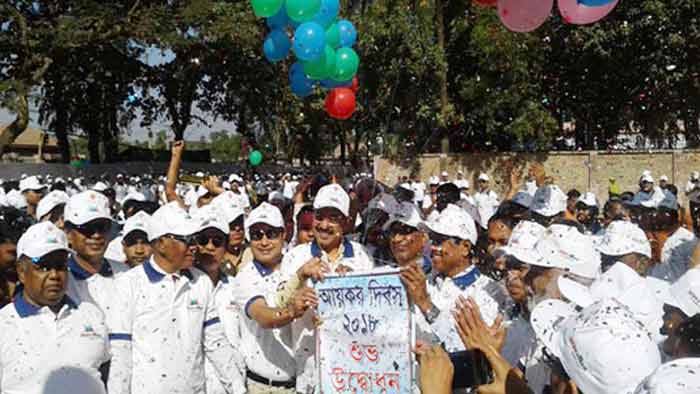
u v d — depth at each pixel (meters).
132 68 35.91
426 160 27.31
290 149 40.62
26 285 3.92
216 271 5.34
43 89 36.41
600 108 30.17
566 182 26.02
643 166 25.16
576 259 3.91
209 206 5.39
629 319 2.62
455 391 4.09
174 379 4.57
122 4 29.86
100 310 4.21
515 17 5.42
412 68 25.48
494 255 5.30
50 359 3.87
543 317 3.40
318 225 4.99
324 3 6.54
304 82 7.48
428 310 4.30
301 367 4.87
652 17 25.70
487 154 26.69
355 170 31.42
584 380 2.58
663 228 6.84
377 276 4.29
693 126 29.56
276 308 4.61
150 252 5.53
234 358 4.92
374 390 4.25
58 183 11.02
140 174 32.62
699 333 2.81
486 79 26.25
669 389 2.03
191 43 27.70
